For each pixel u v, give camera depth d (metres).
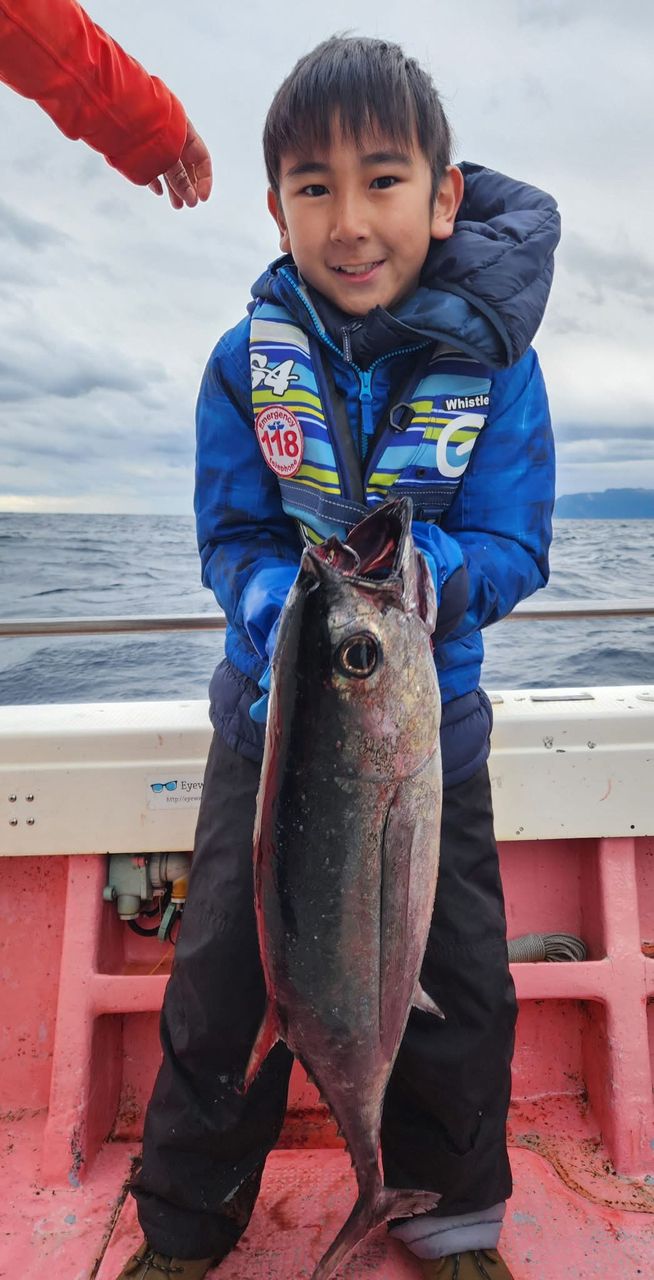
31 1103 2.21
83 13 1.96
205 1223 1.64
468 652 1.64
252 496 1.68
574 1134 2.13
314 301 1.54
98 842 2.11
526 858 2.29
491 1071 1.62
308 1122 2.17
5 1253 1.80
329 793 1.14
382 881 1.16
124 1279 1.64
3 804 2.10
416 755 1.14
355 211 1.39
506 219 1.56
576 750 2.14
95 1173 2.03
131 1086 2.24
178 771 2.10
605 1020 2.09
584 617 2.46
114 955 2.23
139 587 23.62
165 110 2.13
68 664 11.51
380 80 1.36
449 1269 1.64
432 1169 1.64
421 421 1.53
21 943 2.24
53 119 2.07
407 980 1.22
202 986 1.60
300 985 1.22
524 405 1.62
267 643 1.30
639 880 2.31
